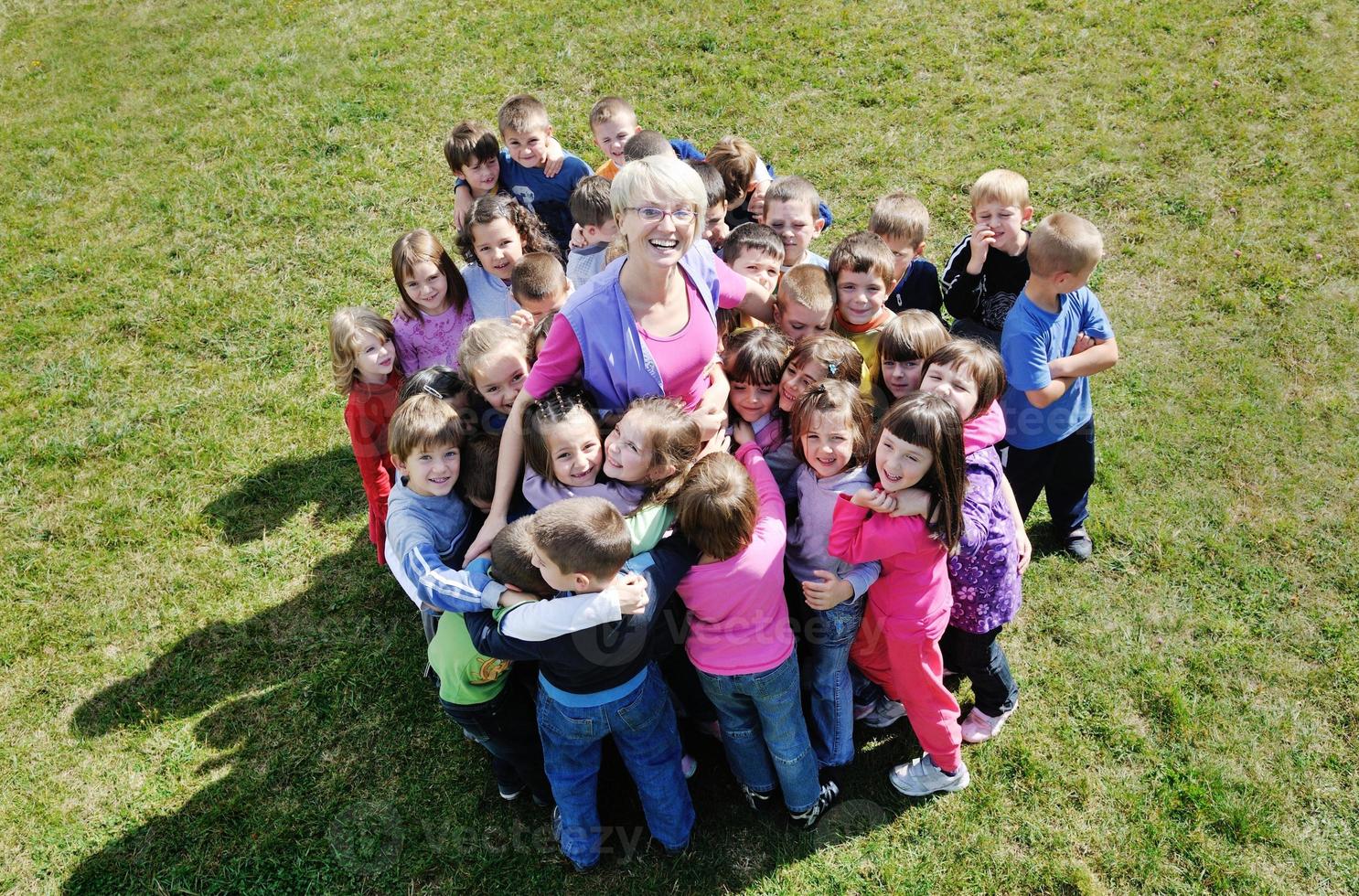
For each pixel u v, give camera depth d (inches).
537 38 327.0
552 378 120.3
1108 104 279.0
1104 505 186.7
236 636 175.0
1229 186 250.8
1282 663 159.2
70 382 226.4
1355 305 217.8
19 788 153.0
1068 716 154.5
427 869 140.4
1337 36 290.8
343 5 358.3
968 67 297.4
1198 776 144.9
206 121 308.7
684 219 108.0
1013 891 134.1
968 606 131.9
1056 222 143.3
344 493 201.2
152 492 201.5
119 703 165.0
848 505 119.0
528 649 111.1
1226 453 192.9
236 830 146.2
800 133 281.4
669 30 323.6
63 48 351.6
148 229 269.3
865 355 147.6
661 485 117.1
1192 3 310.5
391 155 287.6
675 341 119.2
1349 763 145.6
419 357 175.3
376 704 162.9
